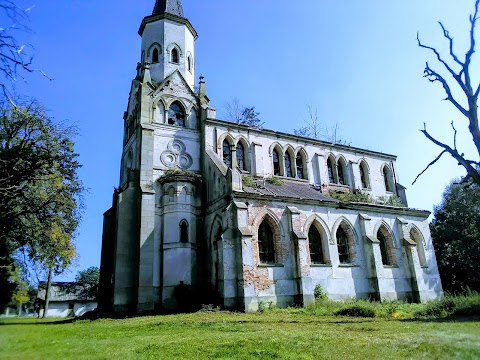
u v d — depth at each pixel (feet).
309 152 127.03
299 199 93.35
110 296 99.96
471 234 127.13
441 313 63.82
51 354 36.47
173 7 128.77
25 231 91.30
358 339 38.73
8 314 230.48
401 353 31.17
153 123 105.70
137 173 100.01
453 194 136.46
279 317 65.41
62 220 96.94
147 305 87.35
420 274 104.01
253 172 113.19
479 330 42.65
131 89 120.26
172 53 120.98
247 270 77.82
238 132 115.14
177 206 95.91
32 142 87.97
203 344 38.52
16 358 34.96
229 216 83.35
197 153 108.88
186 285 88.53
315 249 95.40
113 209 111.04
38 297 209.05
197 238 97.30
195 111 113.50
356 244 100.22
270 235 88.79
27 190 87.45
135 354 34.63
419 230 113.70
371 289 97.40
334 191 126.21
